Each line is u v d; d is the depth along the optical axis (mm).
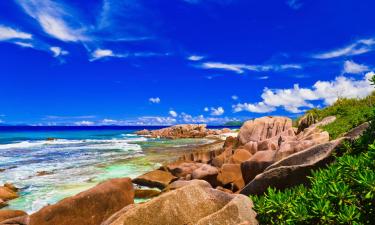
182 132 86062
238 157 20703
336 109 23578
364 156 6598
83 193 11477
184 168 22109
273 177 9281
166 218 6684
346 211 5066
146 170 25531
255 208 6574
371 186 5070
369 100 22266
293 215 5586
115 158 32969
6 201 16750
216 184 18453
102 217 11523
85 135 95312
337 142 9078
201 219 6422
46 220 10547
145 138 77125
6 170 25734
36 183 20812
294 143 14734
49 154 37344
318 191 5641
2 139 70375
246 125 31641
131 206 8164
